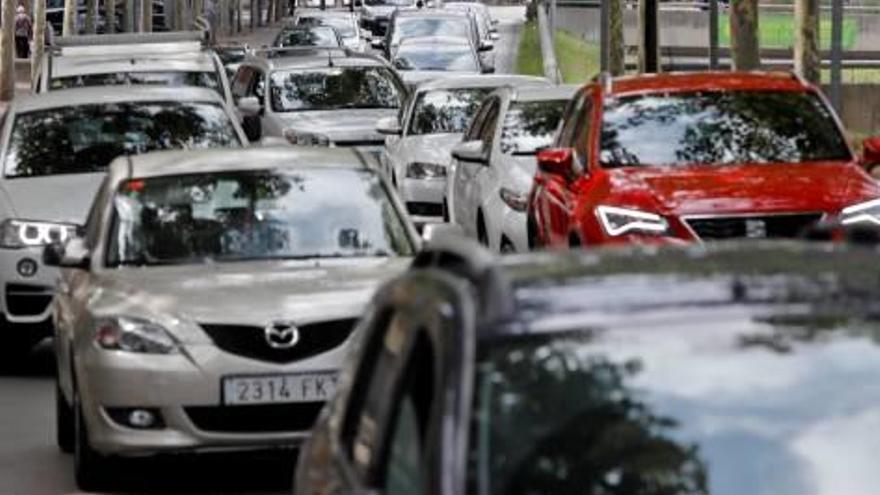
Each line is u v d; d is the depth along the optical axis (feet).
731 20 191.11
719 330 35.35
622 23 266.57
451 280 36.17
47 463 87.30
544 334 35.04
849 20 337.72
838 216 97.66
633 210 99.55
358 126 183.83
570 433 34.24
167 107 117.91
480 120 150.61
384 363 39.37
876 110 283.38
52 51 157.38
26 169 114.73
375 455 37.70
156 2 535.60
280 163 88.38
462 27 300.20
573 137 113.91
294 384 75.77
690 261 38.01
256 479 81.66
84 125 116.57
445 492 32.73
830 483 33.68
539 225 116.98
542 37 363.56
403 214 87.10
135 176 87.56
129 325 76.64
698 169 103.50
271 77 193.47
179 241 84.69
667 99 108.99
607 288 35.83
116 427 76.43
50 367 116.06
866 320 35.55
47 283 109.60
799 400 34.58
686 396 34.71
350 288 78.02
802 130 107.04
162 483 81.15
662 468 34.14
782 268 37.17
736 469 33.94
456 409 33.27
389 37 296.92
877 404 34.47
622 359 34.99
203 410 75.77
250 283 79.00
